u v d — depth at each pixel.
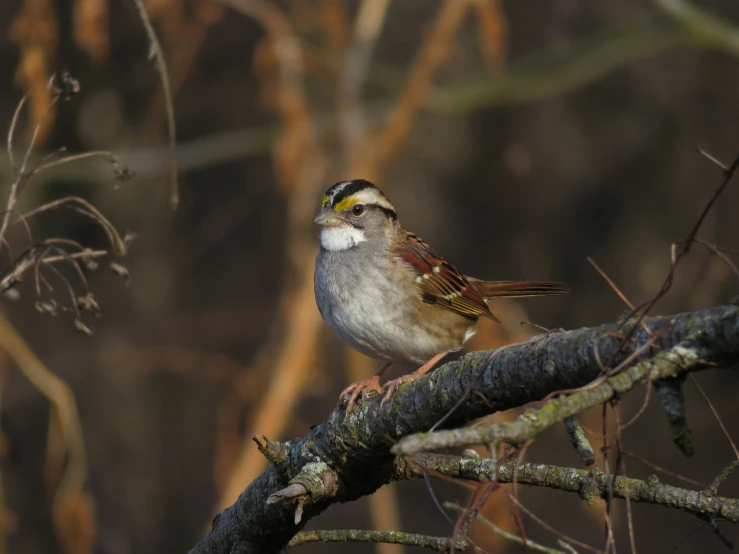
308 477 4.57
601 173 14.70
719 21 12.39
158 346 14.12
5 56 12.72
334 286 6.99
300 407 14.33
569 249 14.84
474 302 7.36
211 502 13.79
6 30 12.59
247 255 15.08
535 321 14.58
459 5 10.20
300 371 9.64
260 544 5.11
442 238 15.17
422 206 15.28
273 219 14.80
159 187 14.21
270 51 10.25
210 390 14.85
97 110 12.98
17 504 12.23
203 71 14.43
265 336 14.48
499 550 9.37
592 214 14.78
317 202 11.95
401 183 15.32
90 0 8.15
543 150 14.95
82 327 4.68
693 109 14.16
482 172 15.32
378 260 6.97
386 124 10.74
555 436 13.86
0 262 12.13
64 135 12.71
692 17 10.94
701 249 12.44
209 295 14.91
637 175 14.49
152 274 14.48
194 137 14.27
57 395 8.29
